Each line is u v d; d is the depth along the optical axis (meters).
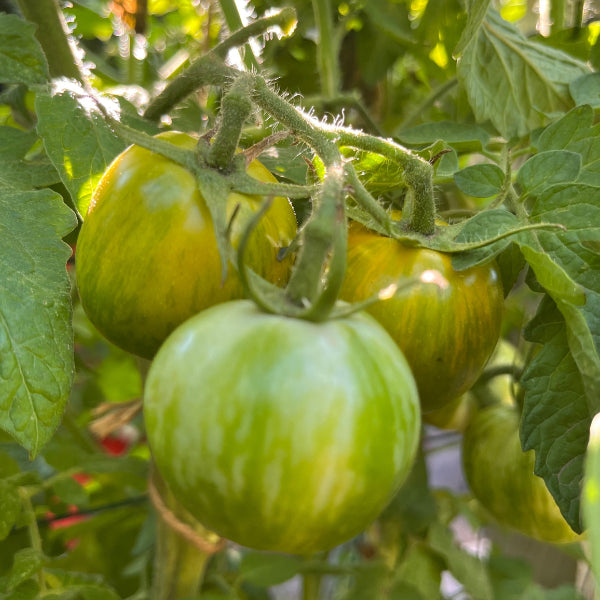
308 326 0.21
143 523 0.46
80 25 0.49
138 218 0.24
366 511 0.21
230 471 0.21
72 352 0.24
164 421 0.21
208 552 0.35
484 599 0.47
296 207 0.29
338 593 0.62
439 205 0.33
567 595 0.52
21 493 0.35
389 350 0.22
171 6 0.50
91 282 0.25
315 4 0.37
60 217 0.25
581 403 0.25
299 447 0.20
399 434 0.21
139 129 0.28
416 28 0.45
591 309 0.25
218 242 0.23
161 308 0.24
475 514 0.56
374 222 0.27
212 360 0.21
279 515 0.21
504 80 0.35
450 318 0.26
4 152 0.28
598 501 0.17
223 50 0.28
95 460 0.38
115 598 0.34
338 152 0.24
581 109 0.28
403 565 0.47
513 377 0.35
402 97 0.55
